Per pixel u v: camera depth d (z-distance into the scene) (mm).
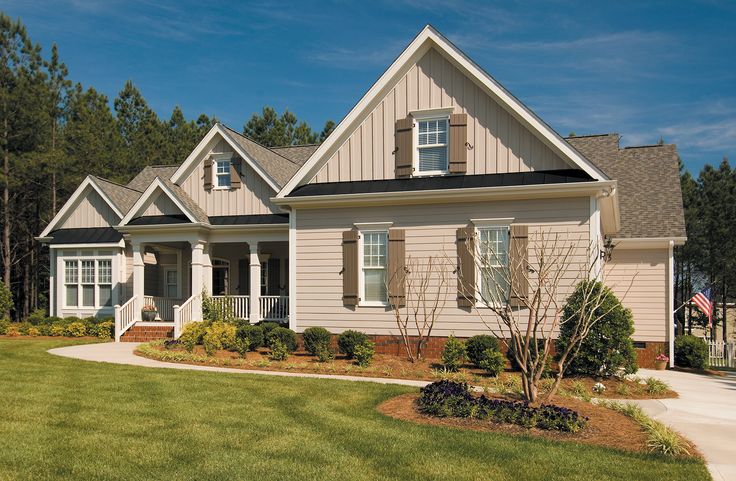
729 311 47688
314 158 17422
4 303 26344
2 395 10453
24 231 37125
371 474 6707
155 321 21969
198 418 8961
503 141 15984
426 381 12844
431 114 16688
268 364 14477
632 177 22156
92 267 24531
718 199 38500
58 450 7410
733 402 11648
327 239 17250
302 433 8227
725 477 6891
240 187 22109
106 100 44062
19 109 31812
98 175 36656
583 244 15031
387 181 16906
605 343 13227
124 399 10211
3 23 31859
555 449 7660
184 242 22891
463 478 6625
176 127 51688
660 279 18828
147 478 6496
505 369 14461
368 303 16734
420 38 16547
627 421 9141
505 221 15664
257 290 21031
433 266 16203
